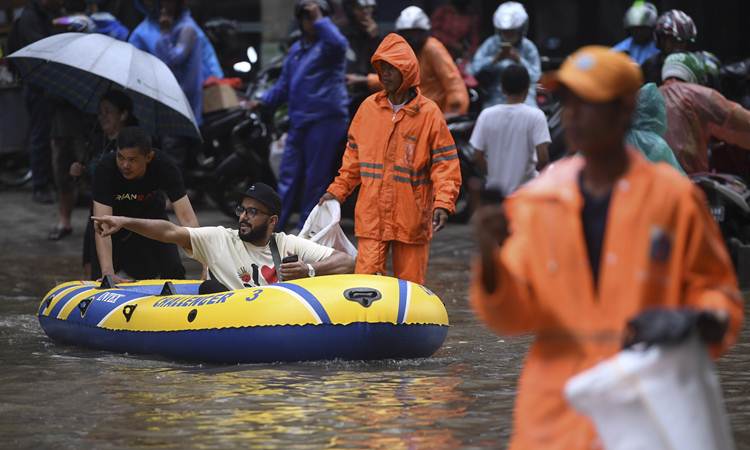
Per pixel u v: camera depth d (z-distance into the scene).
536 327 10.56
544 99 40.38
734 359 20.08
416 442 14.68
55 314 22.66
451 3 45.72
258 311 19.62
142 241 24.41
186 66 39.69
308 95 34.47
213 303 20.19
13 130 47.94
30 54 26.88
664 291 10.27
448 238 37.75
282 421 15.76
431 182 22.94
